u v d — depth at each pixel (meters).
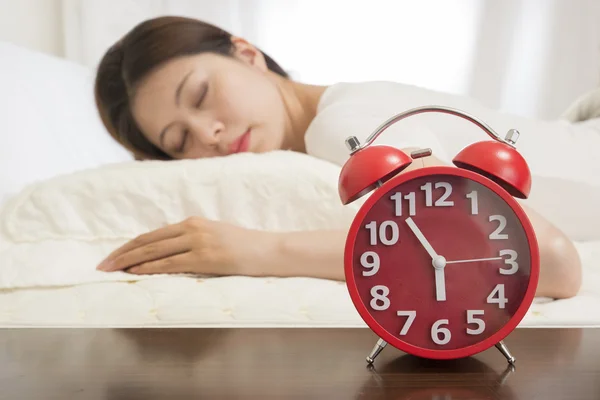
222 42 1.47
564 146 1.29
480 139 1.26
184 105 1.41
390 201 0.55
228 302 0.81
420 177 0.55
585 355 0.57
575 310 0.77
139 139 1.47
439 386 0.48
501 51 1.79
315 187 1.06
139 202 1.08
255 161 1.12
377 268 0.55
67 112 1.43
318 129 1.22
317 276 0.96
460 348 0.53
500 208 0.54
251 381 0.50
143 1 1.75
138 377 0.51
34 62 1.43
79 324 0.73
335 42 1.80
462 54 1.79
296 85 1.56
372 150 0.53
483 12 1.78
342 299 0.82
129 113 1.46
